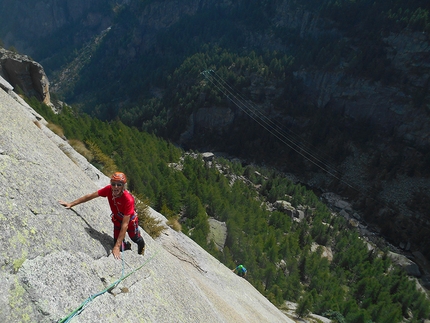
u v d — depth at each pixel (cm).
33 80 5888
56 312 475
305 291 5594
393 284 6994
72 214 679
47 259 527
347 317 4812
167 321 680
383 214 11931
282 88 16500
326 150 14838
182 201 5628
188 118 15812
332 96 16112
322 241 7931
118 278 649
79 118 7194
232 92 16500
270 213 8425
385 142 14688
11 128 796
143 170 5634
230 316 1168
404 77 14925
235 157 15100
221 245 5062
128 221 661
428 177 12938
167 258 1022
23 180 631
